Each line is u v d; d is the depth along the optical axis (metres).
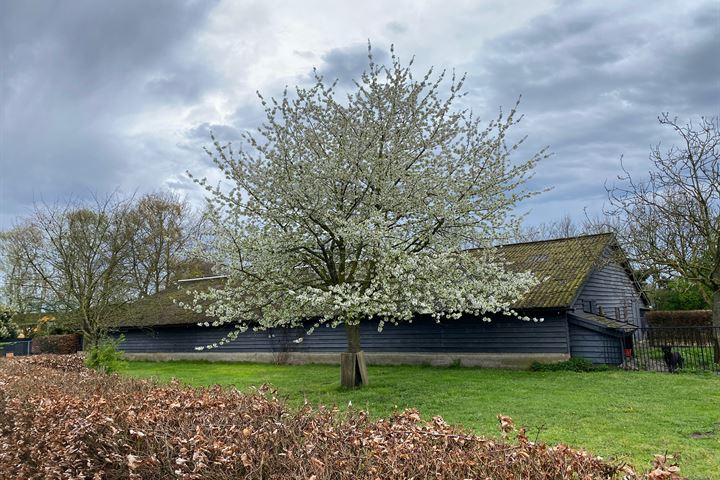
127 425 4.43
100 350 14.49
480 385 13.27
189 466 3.70
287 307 13.22
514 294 13.54
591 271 17.94
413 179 13.25
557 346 16.39
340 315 13.15
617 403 10.33
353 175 13.34
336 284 13.13
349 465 3.17
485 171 13.72
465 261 13.54
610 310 21.16
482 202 13.63
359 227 11.88
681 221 16.47
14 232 31.75
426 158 13.88
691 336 17.55
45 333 31.88
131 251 28.81
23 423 6.03
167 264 38.91
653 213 17.14
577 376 14.38
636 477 2.96
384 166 13.27
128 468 4.14
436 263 12.38
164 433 4.11
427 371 16.81
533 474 2.96
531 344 16.81
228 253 13.37
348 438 3.63
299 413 4.46
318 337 20.86
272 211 12.95
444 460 3.18
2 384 7.59
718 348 15.41
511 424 3.62
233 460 3.44
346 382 13.53
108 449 4.48
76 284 22.53
